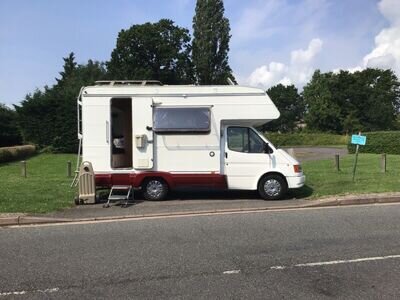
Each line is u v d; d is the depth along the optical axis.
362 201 11.78
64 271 6.41
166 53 63.28
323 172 17.77
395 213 10.33
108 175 12.62
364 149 33.94
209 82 68.50
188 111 12.63
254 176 12.55
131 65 61.91
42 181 16.28
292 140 66.12
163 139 12.63
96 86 12.70
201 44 67.75
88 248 7.62
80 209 11.09
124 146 13.45
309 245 7.62
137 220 10.01
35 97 39.09
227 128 12.70
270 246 7.59
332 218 9.85
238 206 11.30
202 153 12.63
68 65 85.31
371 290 5.56
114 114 13.48
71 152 39.19
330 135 67.00
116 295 5.49
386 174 16.72
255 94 12.69
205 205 11.48
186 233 8.61
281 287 5.68
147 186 12.59
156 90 12.65
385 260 6.76
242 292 5.52
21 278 6.13
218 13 68.62
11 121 40.91
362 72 88.06
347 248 7.42
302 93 86.12
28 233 8.88
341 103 80.06
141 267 6.54
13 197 12.09
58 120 38.88
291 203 11.66
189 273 6.25
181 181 12.59
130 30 62.94
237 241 7.95
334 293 5.47
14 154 31.06
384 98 85.25
